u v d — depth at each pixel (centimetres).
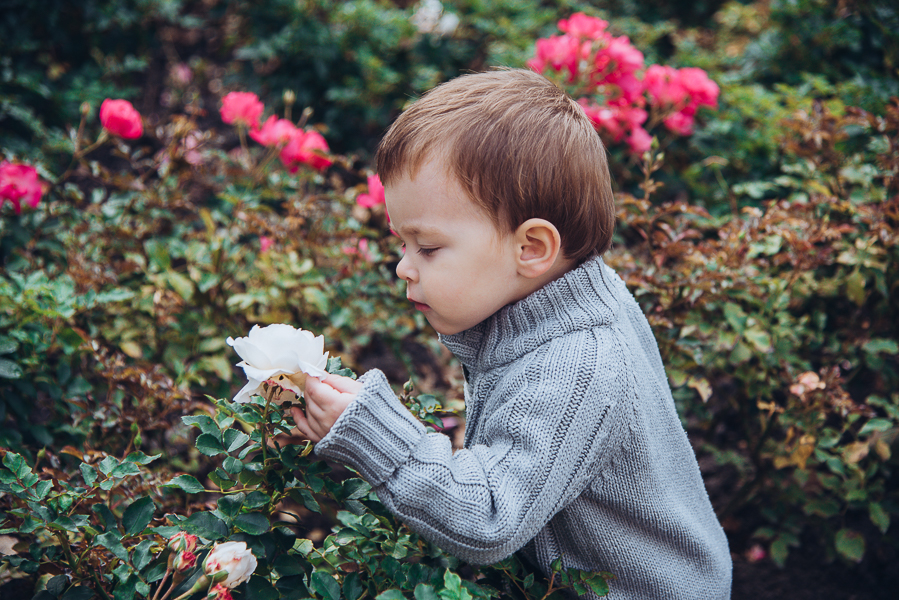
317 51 346
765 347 162
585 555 103
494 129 88
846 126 229
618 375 91
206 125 373
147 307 183
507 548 85
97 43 361
